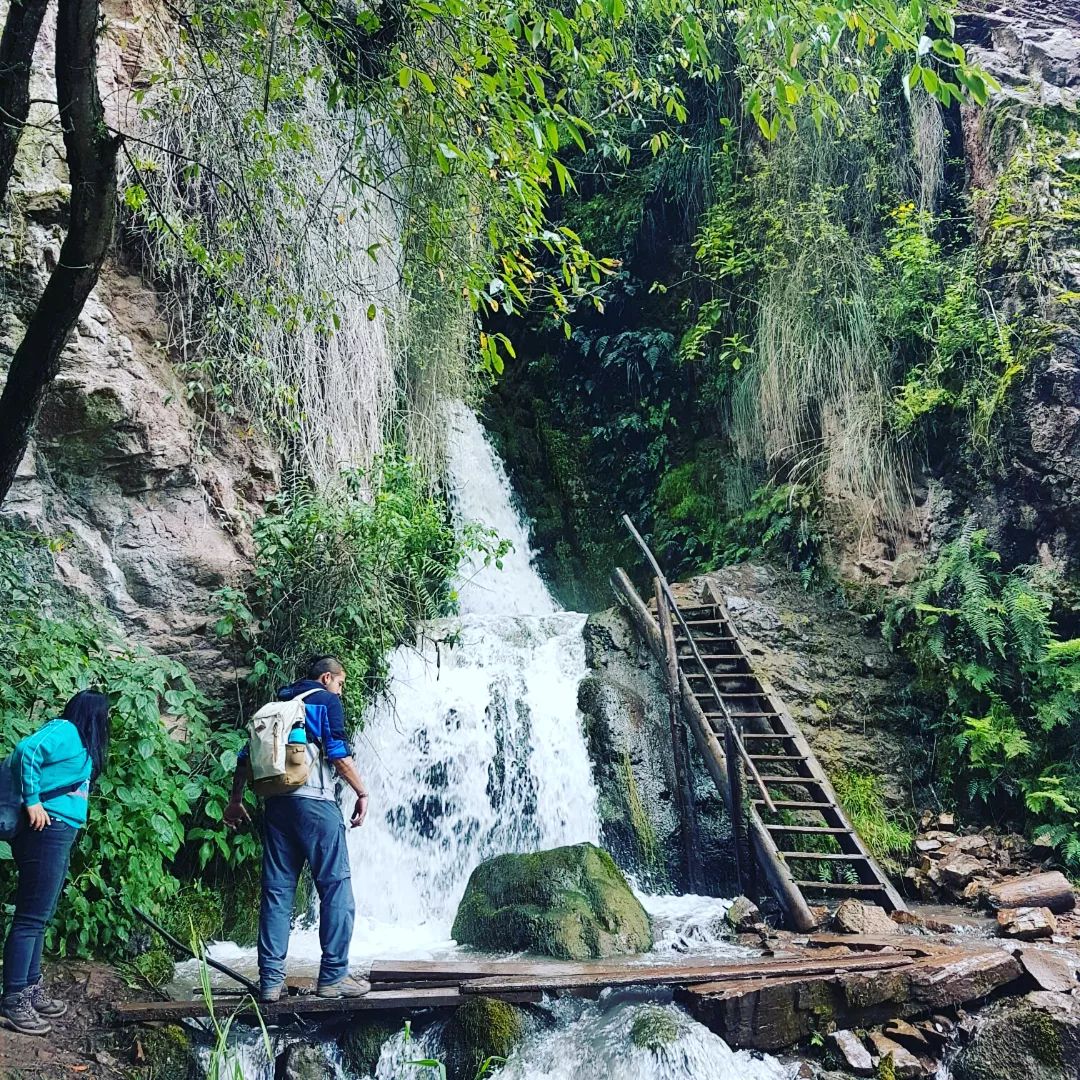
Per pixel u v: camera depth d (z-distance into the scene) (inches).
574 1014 201.5
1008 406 332.8
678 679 316.2
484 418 523.8
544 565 512.4
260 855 278.7
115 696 234.4
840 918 246.2
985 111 376.2
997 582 330.3
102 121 166.2
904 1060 193.8
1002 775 309.3
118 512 275.3
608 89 364.2
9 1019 185.3
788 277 403.9
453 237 296.0
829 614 363.6
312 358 317.1
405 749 304.5
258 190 268.5
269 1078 187.3
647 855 294.8
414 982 208.8
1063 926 248.2
